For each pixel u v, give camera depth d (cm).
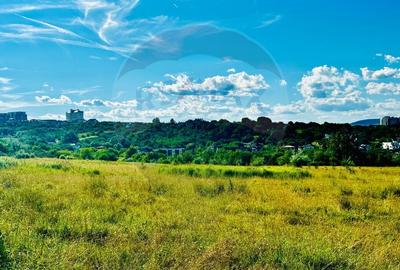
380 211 1006
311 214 931
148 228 704
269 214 923
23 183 1304
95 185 1236
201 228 716
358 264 524
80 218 767
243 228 738
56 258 507
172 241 621
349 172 2173
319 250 565
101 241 623
